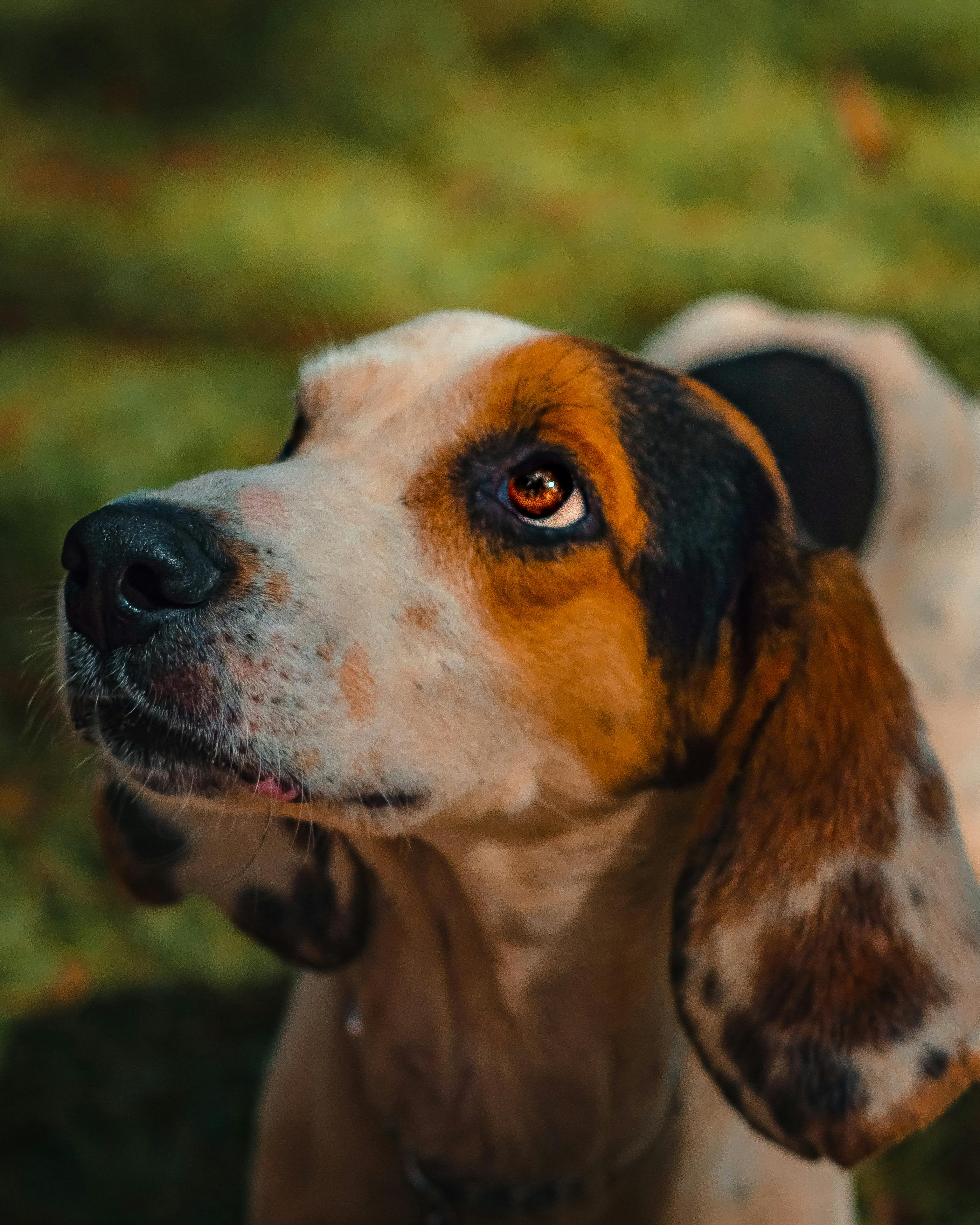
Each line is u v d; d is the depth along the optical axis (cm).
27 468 632
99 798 297
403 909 266
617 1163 283
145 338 805
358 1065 284
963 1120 394
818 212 1060
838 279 935
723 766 249
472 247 943
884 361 459
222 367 752
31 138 1126
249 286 870
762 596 254
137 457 650
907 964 234
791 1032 237
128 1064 393
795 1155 242
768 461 264
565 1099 275
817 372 430
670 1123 286
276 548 223
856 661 246
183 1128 380
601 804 255
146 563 211
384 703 228
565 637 239
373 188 1034
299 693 220
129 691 216
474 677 236
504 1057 272
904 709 244
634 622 243
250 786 223
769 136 1120
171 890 292
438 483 241
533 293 876
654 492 243
